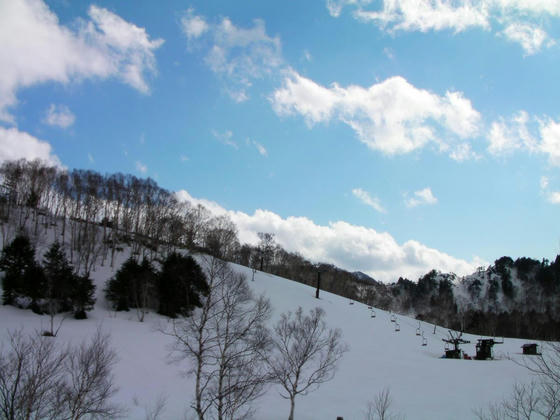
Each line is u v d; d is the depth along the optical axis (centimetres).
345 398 3306
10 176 8588
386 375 4172
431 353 6303
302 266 16788
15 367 1947
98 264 7575
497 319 11788
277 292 8731
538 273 19500
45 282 5162
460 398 3150
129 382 3108
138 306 5825
